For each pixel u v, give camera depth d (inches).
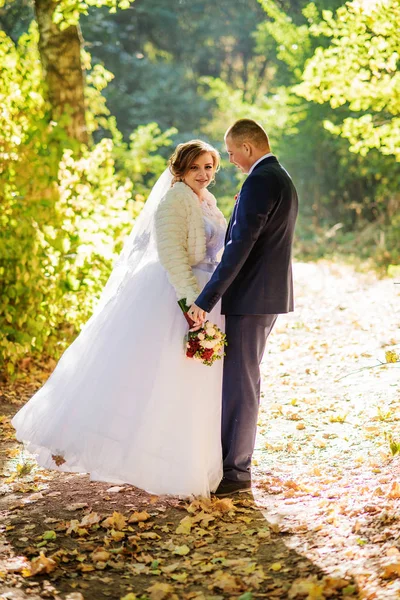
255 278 160.6
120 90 944.3
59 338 306.0
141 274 167.0
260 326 163.6
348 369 267.4
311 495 160.1
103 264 309.4
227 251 153.9
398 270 486.3
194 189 167.6
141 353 161.0
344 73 326.0
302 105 698.2
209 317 165.5
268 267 160.7
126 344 162.2
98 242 302.2
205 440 160.6
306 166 754.8
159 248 159.8
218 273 153.6
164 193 170.6
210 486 164.6
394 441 182.4
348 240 661.3
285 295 163.9
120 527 149.9
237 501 160.1
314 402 231.5
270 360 293.6
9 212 280.8
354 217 740.0
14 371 278.4
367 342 307.1
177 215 160.7
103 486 174.6
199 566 133.2
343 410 220.7
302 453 188.4
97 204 321.1
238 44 1073.5
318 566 126.9
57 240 291.4
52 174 300.0
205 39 1040.2
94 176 332.5
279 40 663.8
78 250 297.6
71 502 165.0
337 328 344.5
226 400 164.9
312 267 561.6
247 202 155.0
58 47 350.0
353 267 538.9
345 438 195.5
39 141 302.7
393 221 636.1
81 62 359.6
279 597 118.6
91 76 398.6
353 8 300.4
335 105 336.2
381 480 161.0
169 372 159.8
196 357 155.6
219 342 155.6
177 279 157.8
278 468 179.3
